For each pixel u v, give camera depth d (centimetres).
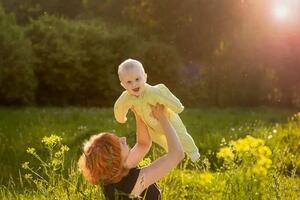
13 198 658
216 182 642
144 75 451
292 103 2686
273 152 871
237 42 2711
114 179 421
